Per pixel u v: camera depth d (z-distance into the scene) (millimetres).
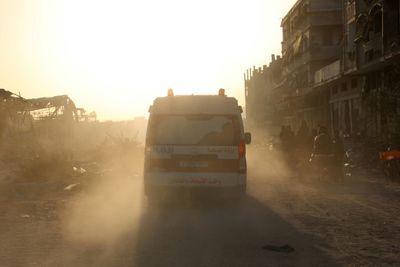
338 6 51031
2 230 8875
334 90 46344
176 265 6480
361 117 36438
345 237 8172
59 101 39969
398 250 7281
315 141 16953
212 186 11578
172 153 11641
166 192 11680
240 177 11695
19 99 34938
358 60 33438
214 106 11828
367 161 21578
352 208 11172
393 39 27516
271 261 6668
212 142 11664
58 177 16969
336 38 51375
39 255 7066
